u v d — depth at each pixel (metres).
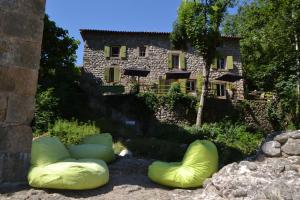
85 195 4.75
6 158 4.95
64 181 4.72
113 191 4.94
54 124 14.04
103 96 20.62
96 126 15.25
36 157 5.20
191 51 26.30
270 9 23.11
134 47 26.03
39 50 5.38
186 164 5.30
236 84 25.89
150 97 20.77
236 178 4.67
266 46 23.61
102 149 6.70
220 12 20.11
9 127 5.02
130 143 10.93
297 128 21.16
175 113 20.77
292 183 4.36
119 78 25.41
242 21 28.27
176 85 21.86
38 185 4.80
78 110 17.59
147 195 4.82
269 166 4.87
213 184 4.80
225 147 10.73
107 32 25.86
